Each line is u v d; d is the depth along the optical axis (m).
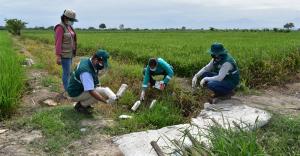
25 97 9.76
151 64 8.55
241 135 5.35
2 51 17.66
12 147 6.74
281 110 8.05
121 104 9.05
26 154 6.50
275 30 65.00
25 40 39.94
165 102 8.66
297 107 8.40
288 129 6.88
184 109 8.77
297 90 10.38
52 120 7.73
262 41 25.50
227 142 5.15
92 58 7.76
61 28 9.27
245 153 4.92
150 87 9.23
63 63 9.49
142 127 7.73
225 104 8.55
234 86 8.74
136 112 8.59
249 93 9.69
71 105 8.95
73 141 7.01
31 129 7.51
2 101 8.12
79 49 22.77
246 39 30.33
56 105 9.16
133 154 6.38
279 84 10.90
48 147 6.76
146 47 19.81
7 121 7.95
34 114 8.28
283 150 6.09
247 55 12.41
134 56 16.14
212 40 29.22
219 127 5.83
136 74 11.05
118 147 6.73
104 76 11.21
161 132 7.10
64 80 9.60
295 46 15.15
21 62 15.70
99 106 8.80
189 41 27.58
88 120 7.90
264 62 11.17
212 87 8.66
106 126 7.61
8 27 56.00
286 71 11.82
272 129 7.01
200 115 8.10
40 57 18.84
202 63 11.71
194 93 9.22
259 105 8.52
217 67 8.77
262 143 6.36
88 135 7.25
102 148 6.72
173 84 9.52
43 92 10.17
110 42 25.67
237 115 7.69
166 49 17.78
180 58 12.87
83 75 7.61
